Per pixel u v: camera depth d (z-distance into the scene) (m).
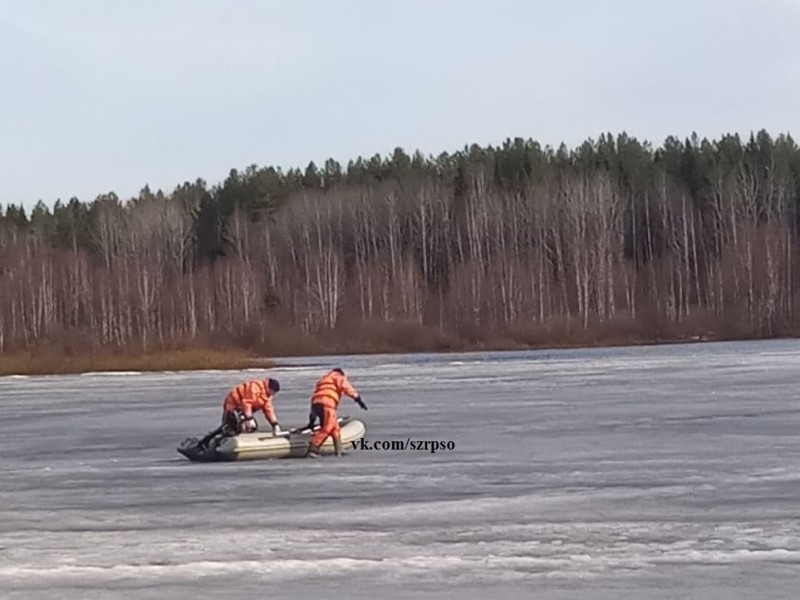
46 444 28.66
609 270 101.06
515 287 99.94
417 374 53.94
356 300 103.44
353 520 16.25
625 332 95.25
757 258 97.69
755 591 11.80
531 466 21.38
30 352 79.56
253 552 14.17
